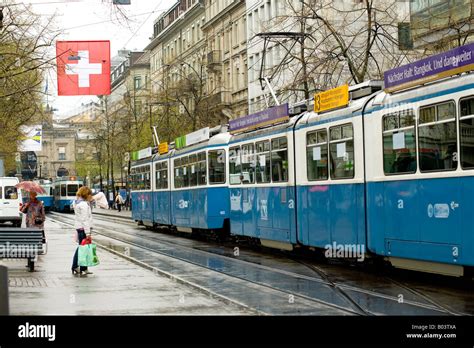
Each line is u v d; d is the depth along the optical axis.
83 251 16.98
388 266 17.19
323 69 27.11
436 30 24.92
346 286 14.34
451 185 12.71
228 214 26.98
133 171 42.28
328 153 17.45
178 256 22.11
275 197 20.67
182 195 30.91
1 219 46.50
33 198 22.45
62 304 12.31
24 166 93.94
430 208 13.30
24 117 31.03
